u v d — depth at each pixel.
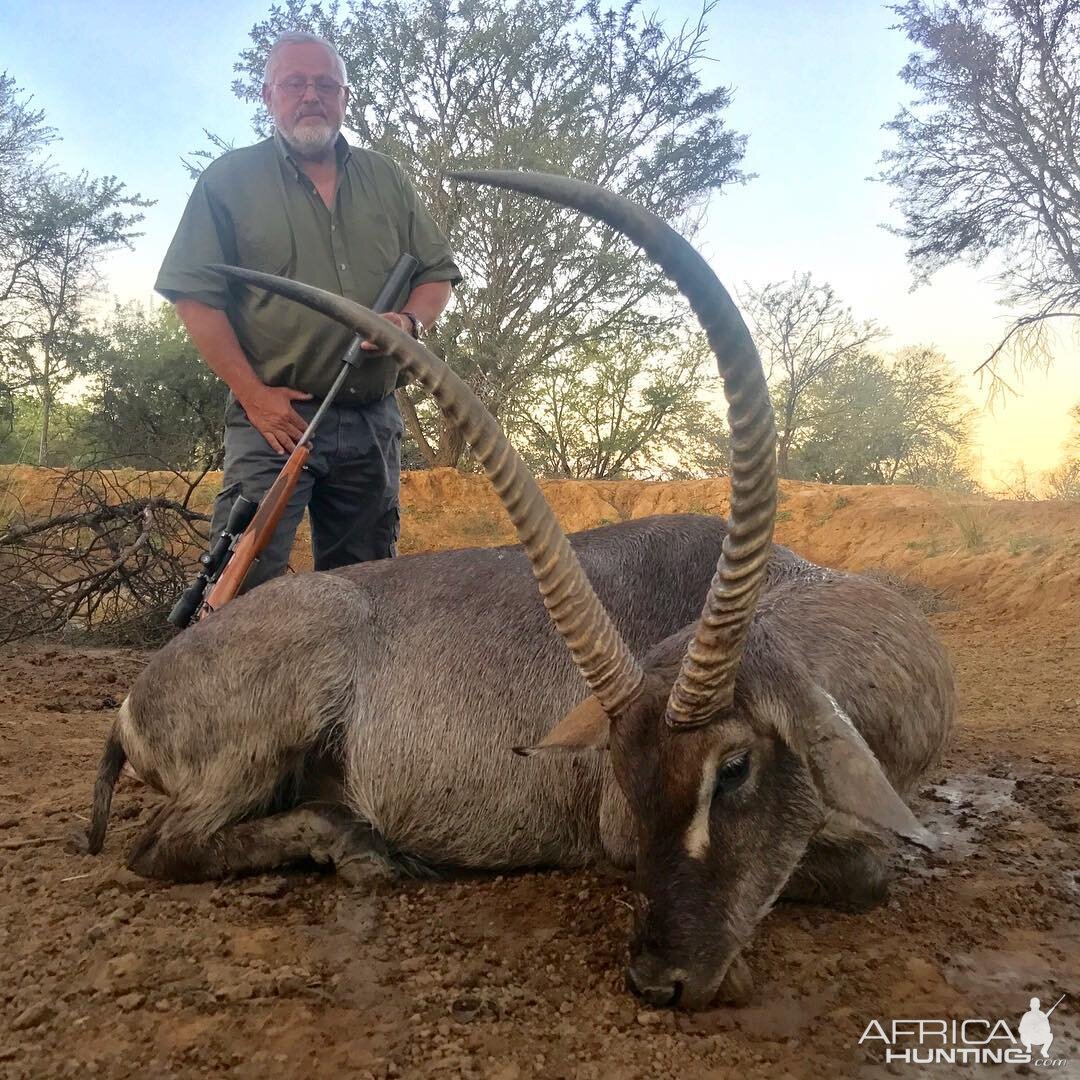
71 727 6.11
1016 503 13.38
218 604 4.95
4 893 3.68
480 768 3.85
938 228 20.20
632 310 21.19
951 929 3.25
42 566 9.98
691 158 20.44
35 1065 2.63
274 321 5.45
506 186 2.35
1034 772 4.84
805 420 28.81
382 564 4.37
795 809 2.86
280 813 3.88
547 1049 2.64
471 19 20.47
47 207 22.88
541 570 2.76
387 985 2.98
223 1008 2.85
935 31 18.88
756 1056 2.58
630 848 3.53
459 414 2.64
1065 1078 2.51
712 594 2.61
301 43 5.37
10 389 23.47
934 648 3.59
